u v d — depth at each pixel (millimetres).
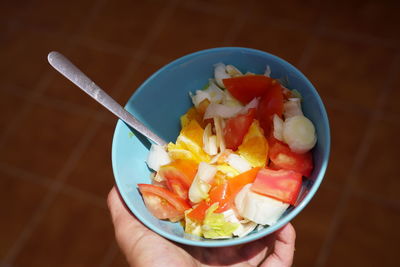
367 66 877
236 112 514
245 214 469
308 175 477
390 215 787
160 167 499
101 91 481
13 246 879
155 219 485
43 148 939
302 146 475
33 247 871
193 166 495
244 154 492
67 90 981
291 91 500
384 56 879
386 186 801
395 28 897
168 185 500
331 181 814
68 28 1037
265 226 474
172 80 525
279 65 502
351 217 793
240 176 479
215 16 973
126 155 501
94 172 904
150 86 516
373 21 910
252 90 511
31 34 1051
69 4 1061
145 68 959
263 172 473
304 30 924
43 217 888
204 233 472
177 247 514
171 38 976
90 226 868
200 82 538
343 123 844
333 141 836
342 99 859
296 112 490
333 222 794
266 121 501
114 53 988
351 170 816
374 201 796
